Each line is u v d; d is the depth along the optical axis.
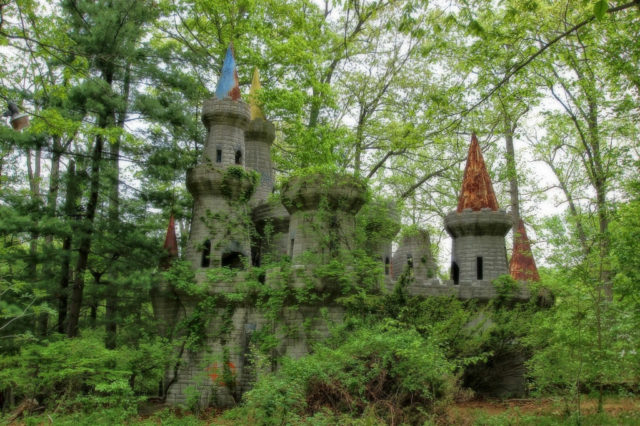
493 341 21.97
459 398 17.86
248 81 38.34
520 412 17.42
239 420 14.98
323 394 13.80
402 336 14.74
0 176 26.92
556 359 16.42
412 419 13.53
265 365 18.84
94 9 25.23
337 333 19.53
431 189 38.66
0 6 14.12
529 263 26.72
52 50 24.84
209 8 35.50
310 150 31.47
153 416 18.94
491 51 20.27
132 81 26.28
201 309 23.91
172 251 26.44
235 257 26.50
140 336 24.03
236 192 26.53
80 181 25.12
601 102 24.03
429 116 19.50
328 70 37.41
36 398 19.38
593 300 15.70
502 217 26.72
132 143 24.92
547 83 24.78
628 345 15.76
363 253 23.14
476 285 25.34
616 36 21.61
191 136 27.69
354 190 24.12
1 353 20.78
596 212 20.70
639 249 16.00
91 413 16.77
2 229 22.20
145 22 27.50
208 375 22.58
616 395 19.73
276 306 22.23
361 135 35.56
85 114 24.66
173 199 27.39
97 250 25.86
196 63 29.55
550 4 25.53
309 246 23.39
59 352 18.31
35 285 22.33
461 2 15.55
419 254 29.14
